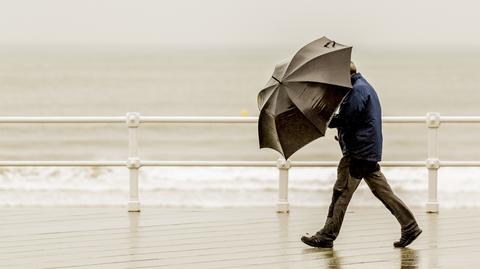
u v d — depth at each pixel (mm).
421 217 20641
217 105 127875
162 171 45812
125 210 21781
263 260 16188
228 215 21000
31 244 17719
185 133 83125
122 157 73438
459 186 38781
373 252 16828
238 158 73812
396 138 78250
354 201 27641
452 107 126312
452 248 17141
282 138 15977
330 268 15531
